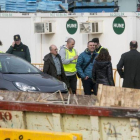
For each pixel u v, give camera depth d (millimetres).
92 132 19812
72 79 37625
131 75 33344
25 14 48344
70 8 56500
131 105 22922
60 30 47156
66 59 36844
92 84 35156
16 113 21078
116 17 44562
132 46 33469
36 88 32094
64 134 17469
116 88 23344
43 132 17750
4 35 49156
